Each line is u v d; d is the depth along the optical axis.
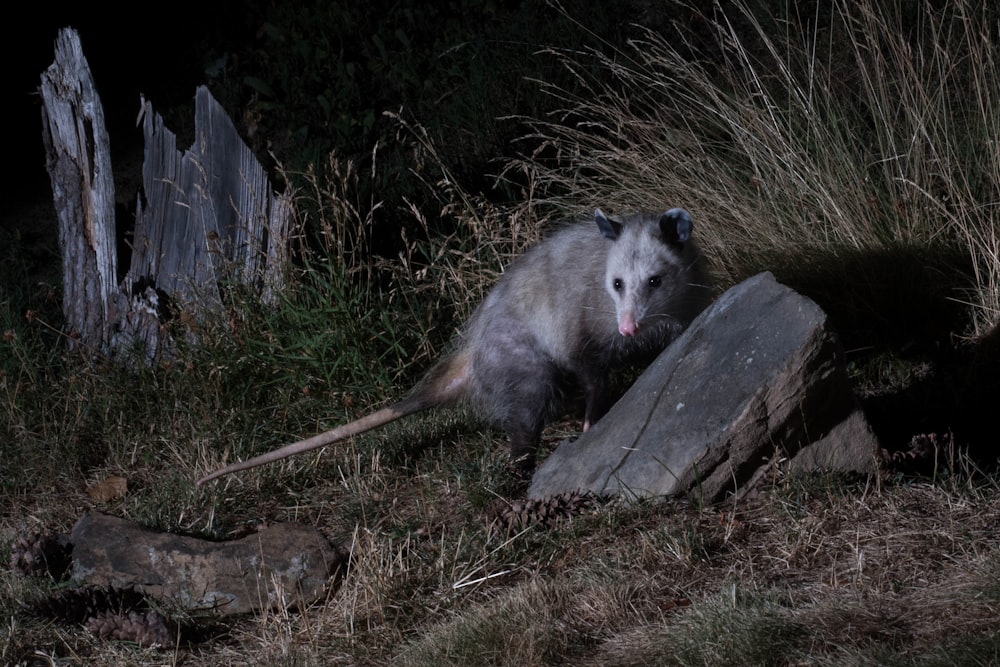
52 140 5.61
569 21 8.10
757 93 5.97
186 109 8.51
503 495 4.15
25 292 6.71
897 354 4.80
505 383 4.48
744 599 3.02
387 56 8.30
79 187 5.60
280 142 8.04
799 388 3.52
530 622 3.11
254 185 5.47
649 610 3.15
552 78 7.77
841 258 5.15
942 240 5.17
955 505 3.44
